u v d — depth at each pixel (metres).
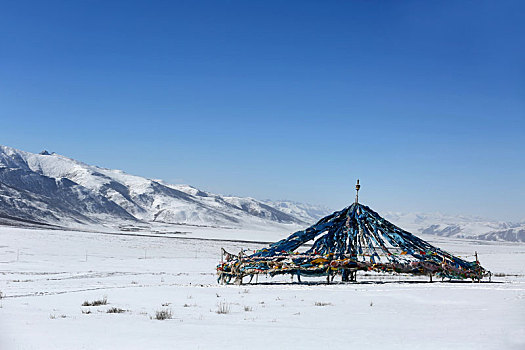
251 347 10.36
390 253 31.66
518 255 81.81
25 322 13.80
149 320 14.40
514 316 14.39
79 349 10.12
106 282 31.55
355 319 14.67
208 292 23.17
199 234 180.00
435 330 12.44
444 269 30.41
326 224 32.59
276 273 29.23
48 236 83.44
